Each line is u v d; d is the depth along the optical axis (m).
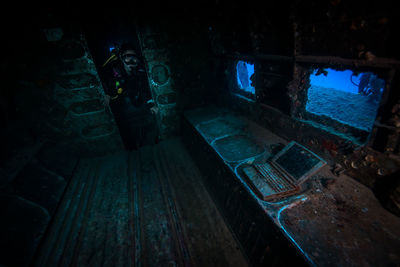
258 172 2.14
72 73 3.35
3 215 2.24
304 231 1.53
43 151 3.39
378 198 1.69
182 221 2.64
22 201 2.52
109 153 4.29
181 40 3.78
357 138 1.86
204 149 3.26
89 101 3.65
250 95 3.49
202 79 4.34
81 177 3.59
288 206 1.76
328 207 1.70
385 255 1.31
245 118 3.64
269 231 1.74
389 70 1.39
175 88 4.23
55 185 3.12
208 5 3.34
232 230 2.40
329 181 1.91
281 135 2.82
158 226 2.60
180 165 3.80
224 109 4.25
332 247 1.40
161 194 3.14
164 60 3.86
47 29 2.96
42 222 2.51
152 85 4.04
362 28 1.44
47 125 3.57
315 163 1.89
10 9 2.71
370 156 1.70
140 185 3.37
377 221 1.53
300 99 2.40
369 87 2.89
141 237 2.46
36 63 3.12
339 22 1.57
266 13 2.13
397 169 1.54
